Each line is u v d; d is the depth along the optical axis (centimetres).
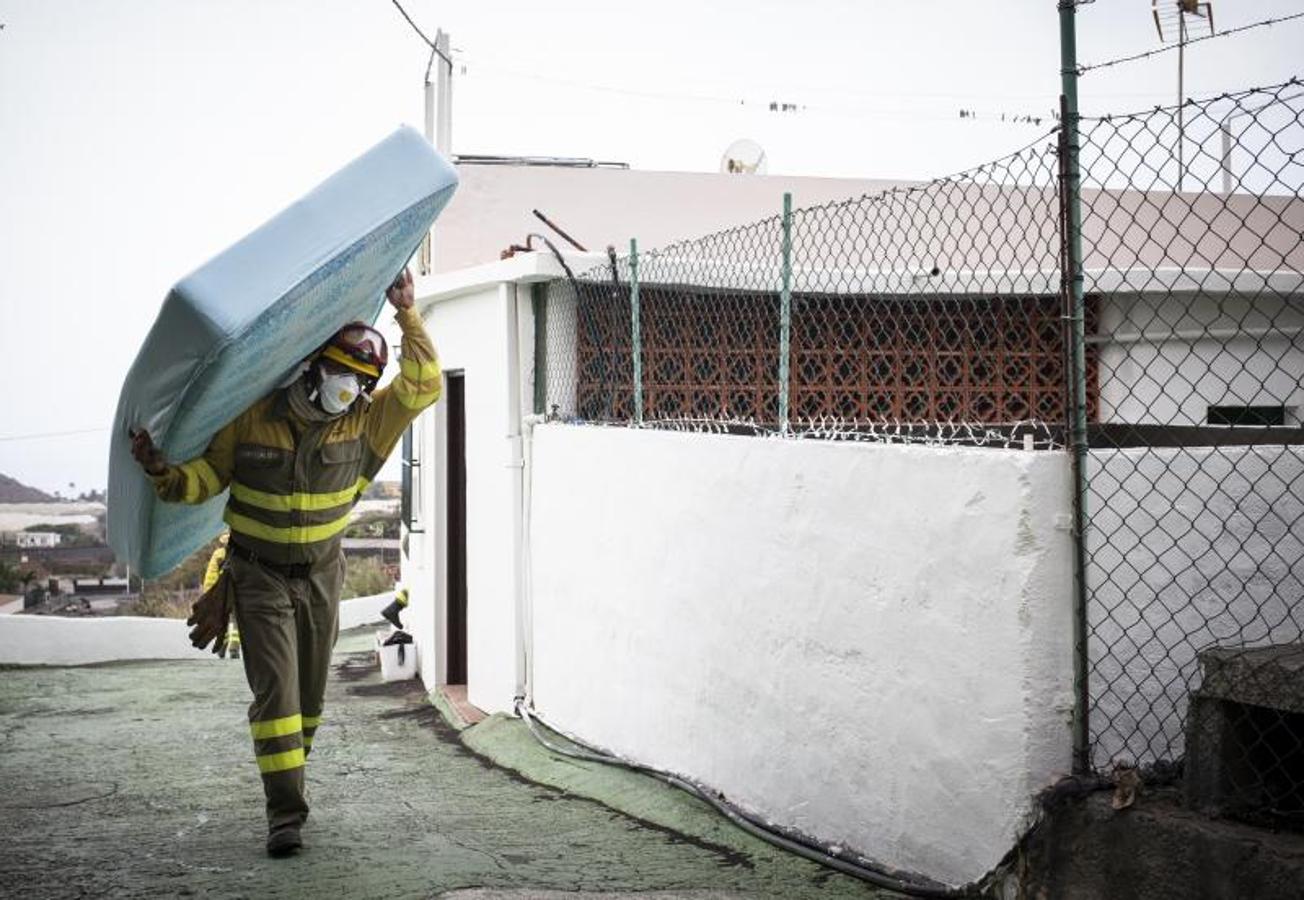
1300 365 939
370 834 515
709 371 794
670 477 620
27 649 1263
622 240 1177
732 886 443
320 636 528
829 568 489
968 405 847
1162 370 904
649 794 587
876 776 461
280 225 456
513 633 809
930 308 782
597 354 783
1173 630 407
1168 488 406
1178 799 372
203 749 753
